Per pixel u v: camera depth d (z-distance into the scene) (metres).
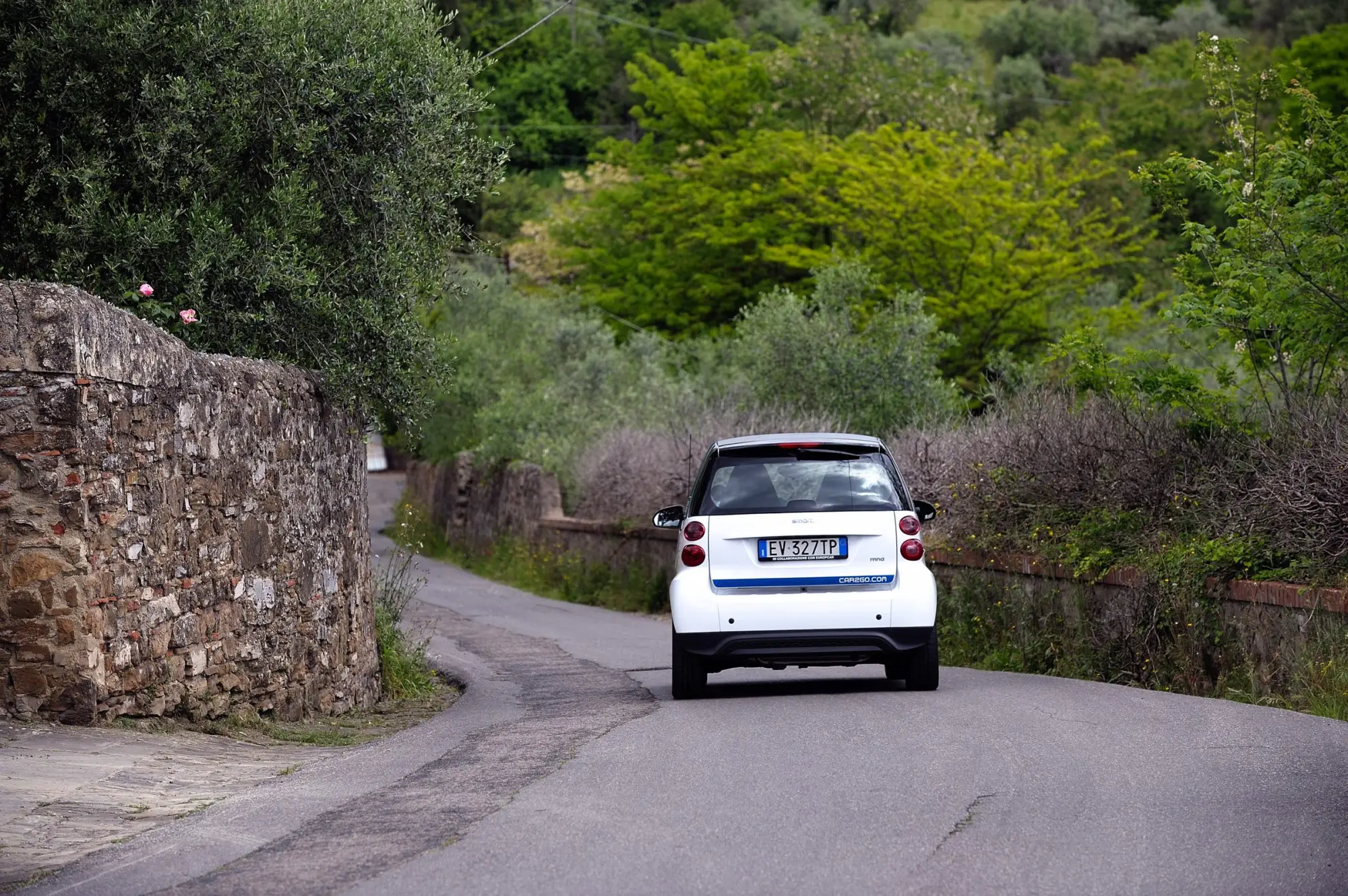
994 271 75.31
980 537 36.62
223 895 12.41
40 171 29.55
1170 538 29.39
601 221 114.56
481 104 33.06
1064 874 12.48
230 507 25.06
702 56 112.50
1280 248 30.97
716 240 95.94
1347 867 12.48
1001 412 41.22
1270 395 32.94
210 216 29.20
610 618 56.44
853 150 88.12
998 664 34.19
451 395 99.00
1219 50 34.62
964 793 15.95
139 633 21.59
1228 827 14.07
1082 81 159.88
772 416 57.94
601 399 88.06
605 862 13.15
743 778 17.19
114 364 21.03
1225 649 26.55
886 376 60.44
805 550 25.33
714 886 12.26
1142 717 21.55
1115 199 83.12
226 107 29.92
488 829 14.73
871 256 78.56
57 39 29.09
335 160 31.05
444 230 33.06
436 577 80.44
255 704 25.94
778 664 25.88
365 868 13.21
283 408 27.83
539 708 27.58
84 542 20.20
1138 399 34.25
